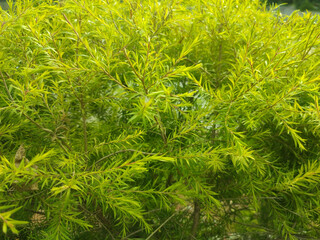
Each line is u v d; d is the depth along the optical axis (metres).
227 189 1.37
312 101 1.18
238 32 1.31
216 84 1.38
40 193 0.94
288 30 1.22
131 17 1.03
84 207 1.15
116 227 1.32
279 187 1.17
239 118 1.09
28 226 1.12
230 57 1.41
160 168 1.20
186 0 1.30
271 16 1.32
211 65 1.45
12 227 0.41
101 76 0.98
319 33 0.98
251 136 1.18
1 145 1.02
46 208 0.96
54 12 0.90
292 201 1.31
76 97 1.00
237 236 1.65
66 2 0.97
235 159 0.93
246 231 1.68
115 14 1.06
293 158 1.39
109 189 0.91
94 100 1.02
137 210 0.89
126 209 0.87
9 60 0.91
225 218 1.49
